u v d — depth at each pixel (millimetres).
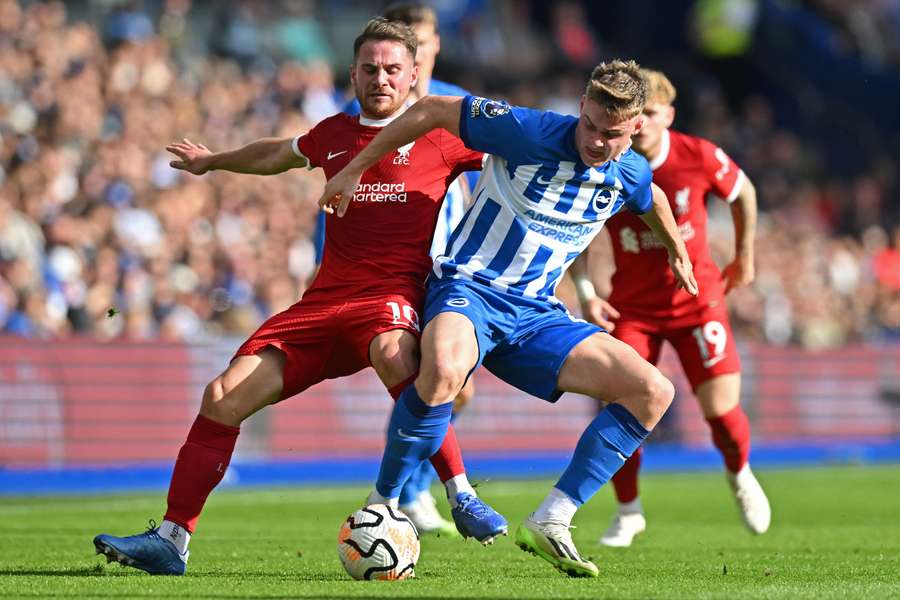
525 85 83750
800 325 69812
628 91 18188
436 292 19641
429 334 18734
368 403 50031
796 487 45812
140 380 45844
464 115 19141
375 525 18625
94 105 54625
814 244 75688
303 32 75188
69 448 44062
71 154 51312
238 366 19672
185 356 47031
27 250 46312
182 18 68312
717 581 19047
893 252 78875
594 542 27969
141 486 44281
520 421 52812
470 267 19578
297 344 19891
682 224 27594
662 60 93688
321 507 36906
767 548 26312
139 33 62812
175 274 50688
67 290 46875
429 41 26844
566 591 16984
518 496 41438
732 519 34688
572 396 54562
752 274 28641
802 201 84625
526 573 20062
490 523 19078
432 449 19000
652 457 55781
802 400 59750
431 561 22297
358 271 20203
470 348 18734
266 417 47594
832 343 70250
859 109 96250
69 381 44406
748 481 27875
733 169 27547
